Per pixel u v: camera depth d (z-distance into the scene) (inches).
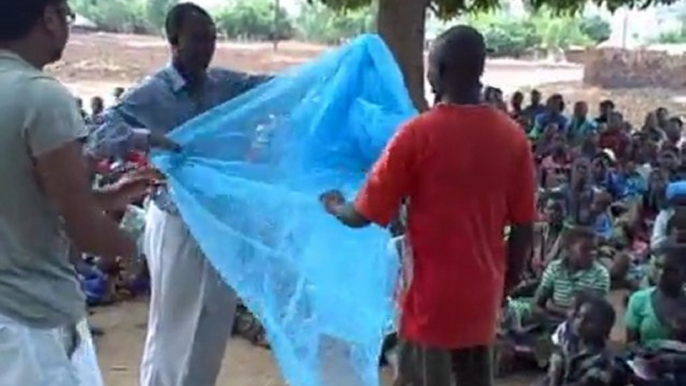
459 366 138.9
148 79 156.7
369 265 149.6
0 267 99.8
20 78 96.9
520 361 238.7
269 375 225.1
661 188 365.7
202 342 162.2
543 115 562.9
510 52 1363.2
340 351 150.1
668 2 493.4
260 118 154.5
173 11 157.3
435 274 133.9
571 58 1312.7
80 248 100.9
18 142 96.7
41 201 99.6
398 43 380.8
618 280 308.2
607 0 486.9
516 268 141.9
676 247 225.3
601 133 513.7
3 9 97.8
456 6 488.1
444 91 134.1
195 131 151.9
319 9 1200.8
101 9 1226.6
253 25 1282.0
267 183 152.8
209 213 151.7
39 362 101.2
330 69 156.0
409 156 132.1
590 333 206.1
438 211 132.5
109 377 223.5
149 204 162.7
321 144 154.9
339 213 138.3
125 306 282.2
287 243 150.6
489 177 133.0
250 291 151.4
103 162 140.3
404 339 142.9
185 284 160.7
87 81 856.3
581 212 354.3
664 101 951.0
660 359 206.5
